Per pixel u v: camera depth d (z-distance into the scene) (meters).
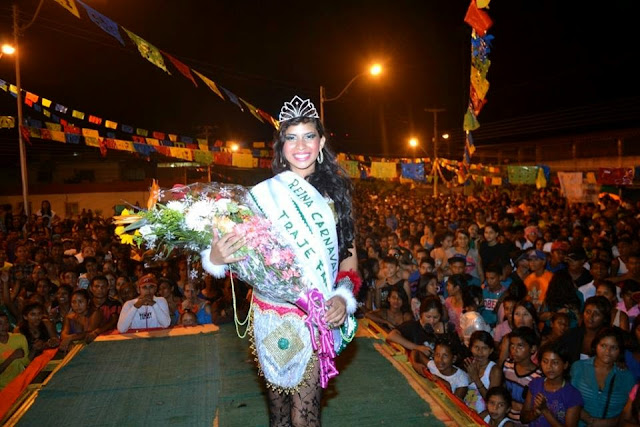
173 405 3.69
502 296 6.98
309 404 2.56
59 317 7.30
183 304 7.26
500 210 15.51
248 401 3.75
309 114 2.68
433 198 25.78
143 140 14.21
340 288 2.55
